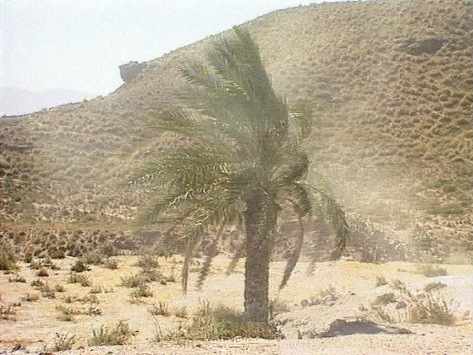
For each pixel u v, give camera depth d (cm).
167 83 8419
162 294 2159
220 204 1290
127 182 1290
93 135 7112
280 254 3416
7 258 2864
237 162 1370
